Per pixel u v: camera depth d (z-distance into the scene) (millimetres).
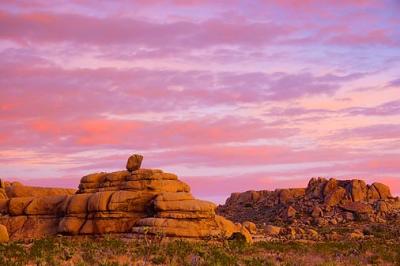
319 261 35312
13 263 30719
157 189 51594
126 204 50531
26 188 59062
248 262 33406
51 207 54062
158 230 46000
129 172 54406
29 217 53969
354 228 71000
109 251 36938
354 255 40312
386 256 39500
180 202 48625
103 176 55062
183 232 46625
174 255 35312
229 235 50031
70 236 50250
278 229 66625
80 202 51500
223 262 32844
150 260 34094
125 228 49875
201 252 36531
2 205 55531
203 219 48594
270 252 41906
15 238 51375
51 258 32844
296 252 41562
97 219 50125
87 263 31734
